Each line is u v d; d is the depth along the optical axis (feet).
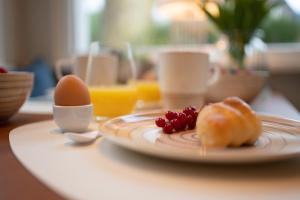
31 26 6.47
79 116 1.15
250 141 0.88
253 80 2.18
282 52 4.49
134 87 1.77
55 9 6.25
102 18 6.03
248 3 2.61
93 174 0.74
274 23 4.71
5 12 6.03
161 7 3.86
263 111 1.95
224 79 2.18
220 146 0.85
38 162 0.83
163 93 1.83
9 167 0.80
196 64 1.72
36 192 0.65
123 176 0.73
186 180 0.71
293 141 0.92
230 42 2.80
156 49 5.30
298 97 4.54
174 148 0.81
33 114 1.70
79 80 1.21
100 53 1.86
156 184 0.68
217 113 0.88
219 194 0.63
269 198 0.61
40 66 5.38
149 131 1.05
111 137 0.87
